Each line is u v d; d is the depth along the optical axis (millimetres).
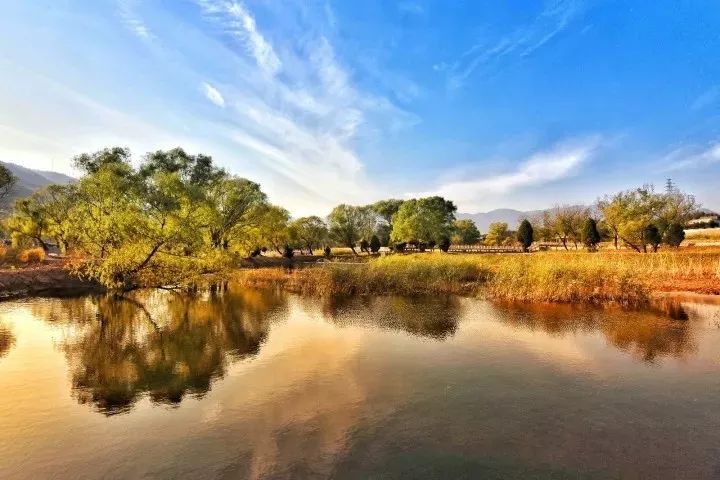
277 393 9734
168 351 13453
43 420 8484
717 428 7785
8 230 52844
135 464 6793
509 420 8180
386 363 11789
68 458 7016
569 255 36594
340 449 7141
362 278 26109
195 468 6633
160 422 8320
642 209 49188
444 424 8023
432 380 10398
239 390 9961
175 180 28484
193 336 15406
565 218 67938
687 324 15914
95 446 7402
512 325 16094
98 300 24094
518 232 65812
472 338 14305
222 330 16312
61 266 33781
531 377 10523
